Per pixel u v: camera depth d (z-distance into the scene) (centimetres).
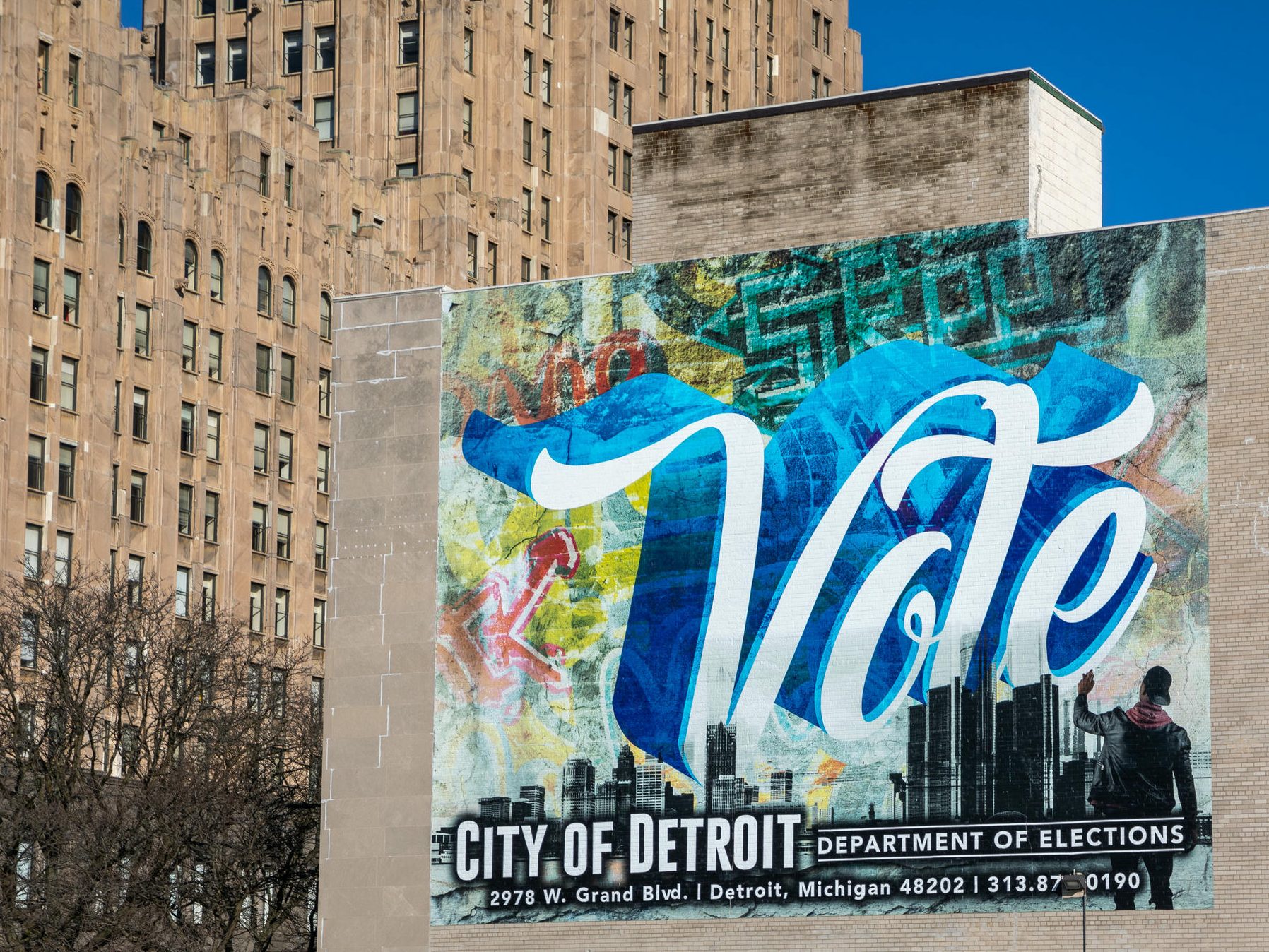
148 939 7925
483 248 15038
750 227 6688
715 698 6212
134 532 12506
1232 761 5762
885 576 6125
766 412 6312
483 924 6300
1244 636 5803
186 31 15188
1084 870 5834
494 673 6419
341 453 6669
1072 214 6575
